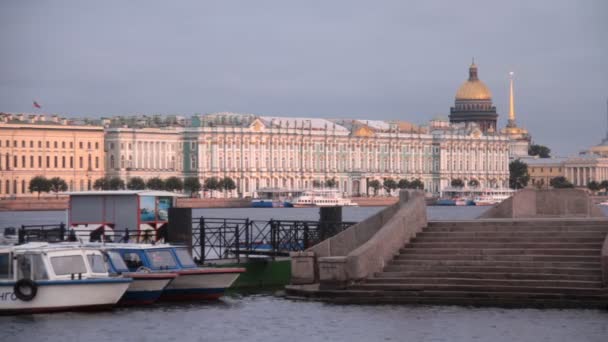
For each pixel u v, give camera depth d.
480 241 82.44
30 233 96.38
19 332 71.50
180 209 93.69
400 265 81.75
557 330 68.88
